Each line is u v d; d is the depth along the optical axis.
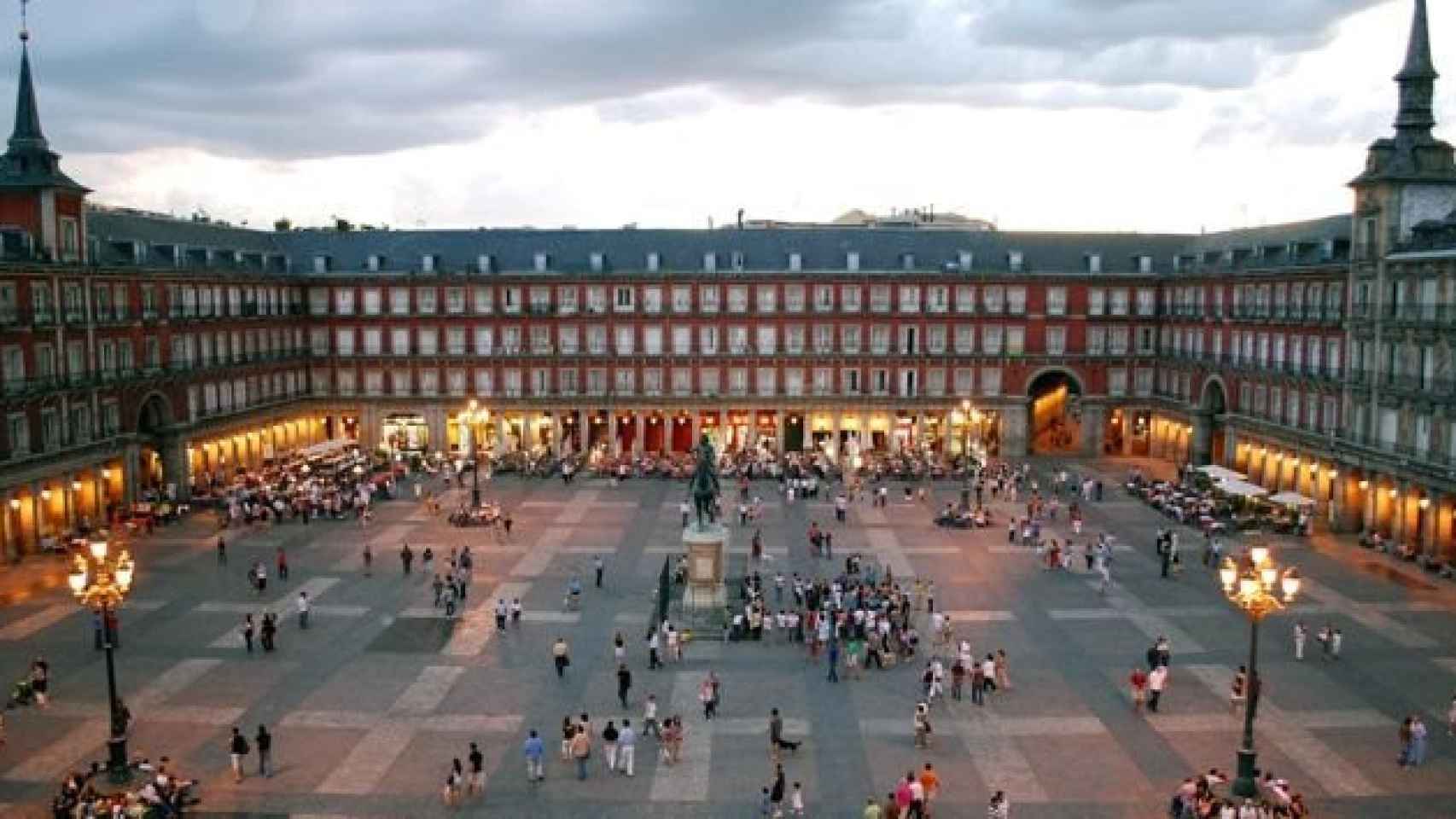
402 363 110.44
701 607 55.41
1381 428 73.56
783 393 110.38
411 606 58.34
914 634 51.25
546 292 109.56
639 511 83.12
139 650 51.44
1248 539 73.88
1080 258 111.50
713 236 112.44
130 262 84.50
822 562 67.25
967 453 102.44
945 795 37.09
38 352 73.00
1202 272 100.62
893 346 109.94
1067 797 37.00
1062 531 76.19
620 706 44.69
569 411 111.06
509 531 74.81
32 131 75.44
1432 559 65.75
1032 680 47.66
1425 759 40.00
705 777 38.47
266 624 51.38
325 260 110.12
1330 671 48.81
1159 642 48.38
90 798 35.12
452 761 38.88
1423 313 69.25
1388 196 73.00
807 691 46.41
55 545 71.44
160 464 88.25
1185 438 104.06
